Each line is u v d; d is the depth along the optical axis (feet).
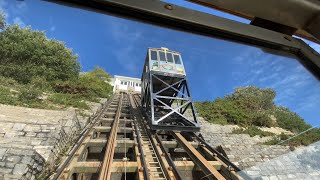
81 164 14.10
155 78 28.63
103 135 25.23
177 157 21.30
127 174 15.76
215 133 29.12
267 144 23.15
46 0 2.47
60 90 30.76
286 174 14.58
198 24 3.08
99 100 39.63
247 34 3.28
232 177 14.60
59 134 20.33
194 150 17.61
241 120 30.81
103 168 13.12
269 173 15.67
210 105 36.55
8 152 16.10
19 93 25.38
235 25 3.29
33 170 15.80
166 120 27.86
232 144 26.55
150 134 22.75
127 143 19.53
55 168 15.39
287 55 3.58
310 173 13.37
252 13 3.23
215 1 3.08
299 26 3.38
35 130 20.04
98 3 2.69
